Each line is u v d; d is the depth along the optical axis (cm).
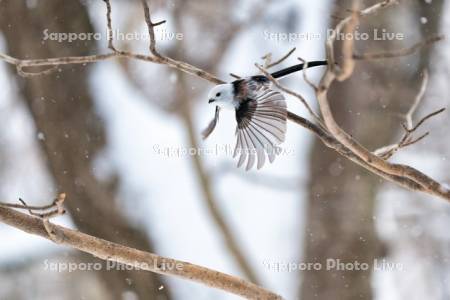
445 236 1469
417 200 1471
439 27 1366
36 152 1495
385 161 591
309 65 659
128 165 1280
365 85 1352
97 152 1252
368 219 1387
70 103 1229
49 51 1211
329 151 1401
